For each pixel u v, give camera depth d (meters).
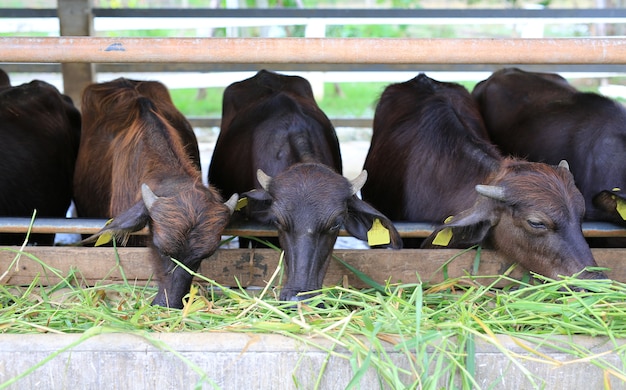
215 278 4.68
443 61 4.40
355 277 4.67
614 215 4.73
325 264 4.40
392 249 4.64
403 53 4.37
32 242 5.86
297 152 5.11
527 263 4.40
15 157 5.73
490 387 3.55
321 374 3.53
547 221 4.20
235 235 4.71
